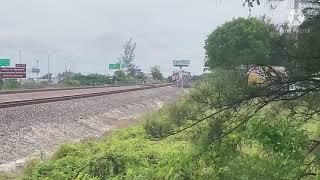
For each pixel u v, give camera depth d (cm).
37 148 2505
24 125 2936
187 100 738
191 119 726
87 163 1288
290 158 726
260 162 722
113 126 4078
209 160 782
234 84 654
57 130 3172
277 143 738
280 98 659
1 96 5169
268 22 614
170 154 1248
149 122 894
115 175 1194
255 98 666
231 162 743
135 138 1942
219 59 625
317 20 604
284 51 613
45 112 3725
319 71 624
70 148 1781
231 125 712
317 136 753
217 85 671
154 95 8625
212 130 709
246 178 701
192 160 924
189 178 927
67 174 1295
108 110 5041
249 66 634
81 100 5281
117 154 1279
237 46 608
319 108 664
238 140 755
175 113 746
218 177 760
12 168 1934
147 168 1149
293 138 734
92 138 2691
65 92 7288
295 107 687
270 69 639
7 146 2312
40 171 1403
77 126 3597
